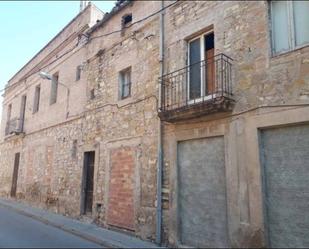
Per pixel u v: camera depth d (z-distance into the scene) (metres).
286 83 5.57
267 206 5.62
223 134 6.45
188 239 6.87
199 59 7.45
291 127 5.52
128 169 8.70
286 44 5.86
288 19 5.90
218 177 6.51
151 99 8.33
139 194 8.14
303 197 5.23
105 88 10.33
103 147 9.89
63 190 11.65
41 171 13.80
